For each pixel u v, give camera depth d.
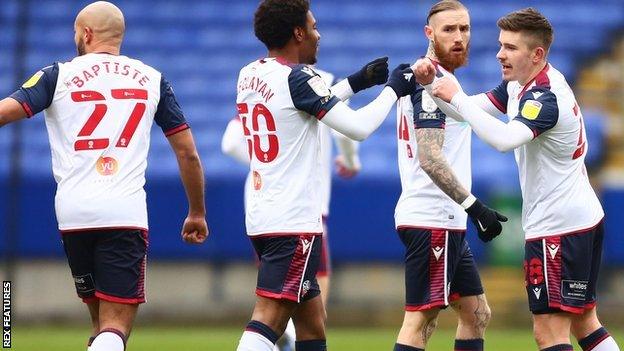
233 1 79.50
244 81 23.86
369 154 64.94
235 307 56.78
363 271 58.03
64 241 23.72
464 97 23.11
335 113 22.80
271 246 23.36
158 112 24.20
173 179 58.59
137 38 76.50
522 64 23.70
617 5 77.06
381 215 57.50
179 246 57.94
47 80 23.20
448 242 25.31
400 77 23.75
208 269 58.41
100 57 23.72
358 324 56.06
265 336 23.09
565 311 23.84
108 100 23.44
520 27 23.62
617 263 57.41
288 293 23.12
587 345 25.28
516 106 24.92
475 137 65.50
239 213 57.94
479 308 26.42
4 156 65.81
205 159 65.56
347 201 57.53
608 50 73.31
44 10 77.44
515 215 56.56
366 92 69.12
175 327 56.22
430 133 24.39
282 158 23.28
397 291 57.84
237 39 76.75
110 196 23.20
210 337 48.75
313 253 23.39
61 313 57.34
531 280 24.14
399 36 75.62
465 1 77.56
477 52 72.94
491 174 63.00
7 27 76.38
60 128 23.39
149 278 58.22
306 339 24.73
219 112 70.25
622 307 55.00
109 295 23.28
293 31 23.48
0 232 59.38
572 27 74.88
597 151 66.56
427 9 78.00
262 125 23.41
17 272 58.44
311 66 24.55
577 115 23.61
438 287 25.33
